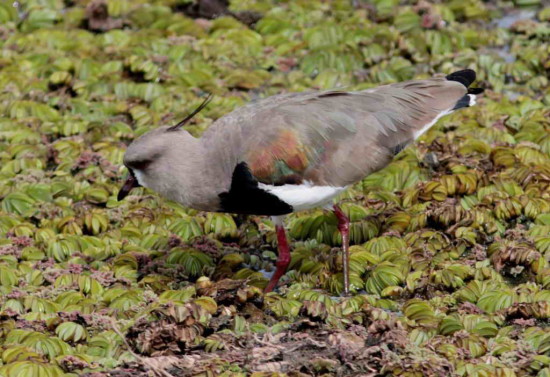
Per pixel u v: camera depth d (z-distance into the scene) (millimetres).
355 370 10648
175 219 14023
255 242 13750
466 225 13414
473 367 10461
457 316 11516
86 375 10562
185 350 11156
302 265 12969
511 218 13703
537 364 10484
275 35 19281
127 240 13586
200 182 12141
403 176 14688
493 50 18875
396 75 17703
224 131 12141
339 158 12164
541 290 11977
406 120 12602
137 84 17562
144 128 16188
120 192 12609
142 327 11203
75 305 11906
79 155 15664
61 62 18125
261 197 12070
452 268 12438
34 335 11172
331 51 18328
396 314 11867
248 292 11953
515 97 17359
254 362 10875
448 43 18656
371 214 13859
